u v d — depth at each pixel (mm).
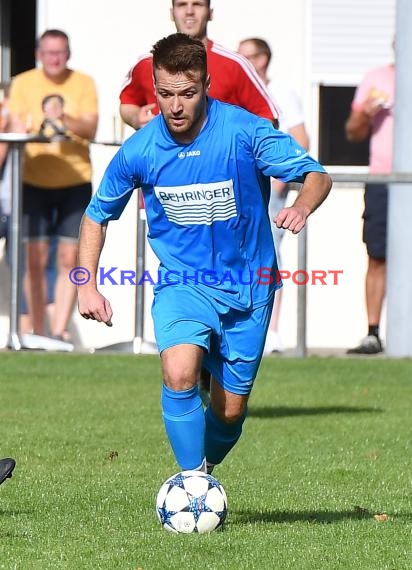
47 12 45312
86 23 45344
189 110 17500
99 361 37219
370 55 45719
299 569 15812
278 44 45531
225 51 25781
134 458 23750
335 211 40688
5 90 40875
